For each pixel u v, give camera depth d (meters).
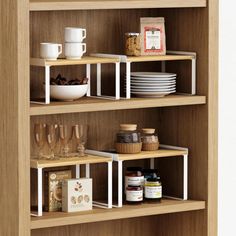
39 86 4.74
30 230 4.48
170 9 4.96
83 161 4.53
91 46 4.86
